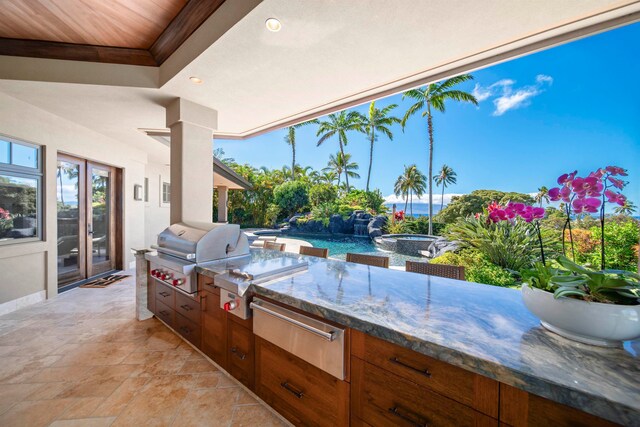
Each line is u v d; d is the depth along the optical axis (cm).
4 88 259
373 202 1652
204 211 297
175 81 242
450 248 624
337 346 114
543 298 89
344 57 207
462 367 81
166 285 245
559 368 71
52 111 324
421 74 235
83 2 186
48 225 344
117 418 152
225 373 194
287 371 137
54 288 354
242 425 148
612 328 76
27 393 172
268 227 1836
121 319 288
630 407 57
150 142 473
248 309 157
